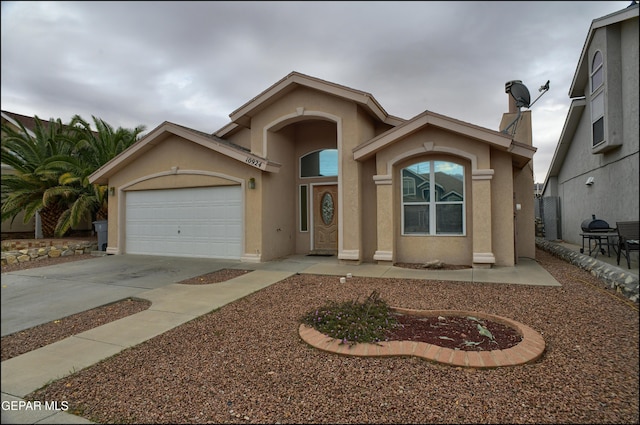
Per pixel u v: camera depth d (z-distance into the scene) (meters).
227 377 3.70
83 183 13.69
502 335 4.61
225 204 11.42
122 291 7.47
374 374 3.66
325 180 12.39
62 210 15.38
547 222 16.12
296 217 12.76
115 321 5.58
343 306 5.55
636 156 8.55
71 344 4.67
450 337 4.56
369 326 4.75
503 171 9.34
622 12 8.88
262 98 10.80
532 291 6.75
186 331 5.07
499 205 9.38
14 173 15.69
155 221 12.45
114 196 12.95
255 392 3.40
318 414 3.04
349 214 10.33
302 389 3.43
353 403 3.18
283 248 11.97
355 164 10.28
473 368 3.69
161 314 5.86
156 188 12.29
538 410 2.99
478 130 8.84
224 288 7.52
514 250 9.91
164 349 4.46
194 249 11.81
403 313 5.54
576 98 12.30
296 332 4.90
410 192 10.21
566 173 14.90
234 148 10.78
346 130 10.36
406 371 3.69
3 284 8.30
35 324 5.62
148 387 3.56
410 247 10.16
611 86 9.34
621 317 5.11
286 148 12.27
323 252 12.37
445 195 9.89
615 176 9.70
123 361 4.16
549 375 3.52
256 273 9.07
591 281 7.50
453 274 8.47
